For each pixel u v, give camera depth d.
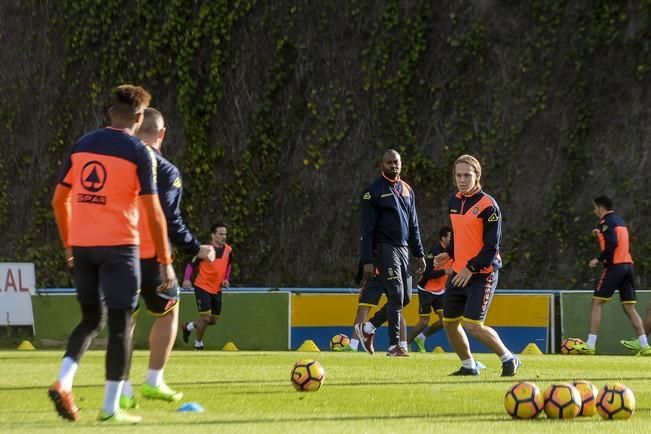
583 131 65.81
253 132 69.19
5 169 71.62
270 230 69.12
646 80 65.31
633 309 56.19
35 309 65.88
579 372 35.41
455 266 32.28
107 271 19.58
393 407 23.20
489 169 66.56
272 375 32.59
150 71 70.50
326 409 22.72
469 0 67.69
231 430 18.05
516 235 66.06
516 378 31.88
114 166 19.62
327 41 68.94
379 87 68.00
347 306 64.06
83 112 71.19
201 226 69.38
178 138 70.06
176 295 23.88
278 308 63.97
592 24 66.06
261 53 69.62
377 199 42.97
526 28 66.94
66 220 20.86
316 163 68.50
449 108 67.44
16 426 18.45
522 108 66.44
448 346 62.50
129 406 22.11
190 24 70.19
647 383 30.89
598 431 18.66
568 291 62.44
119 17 71.06
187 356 44.50
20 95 72.00
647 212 64.44
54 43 72.00
